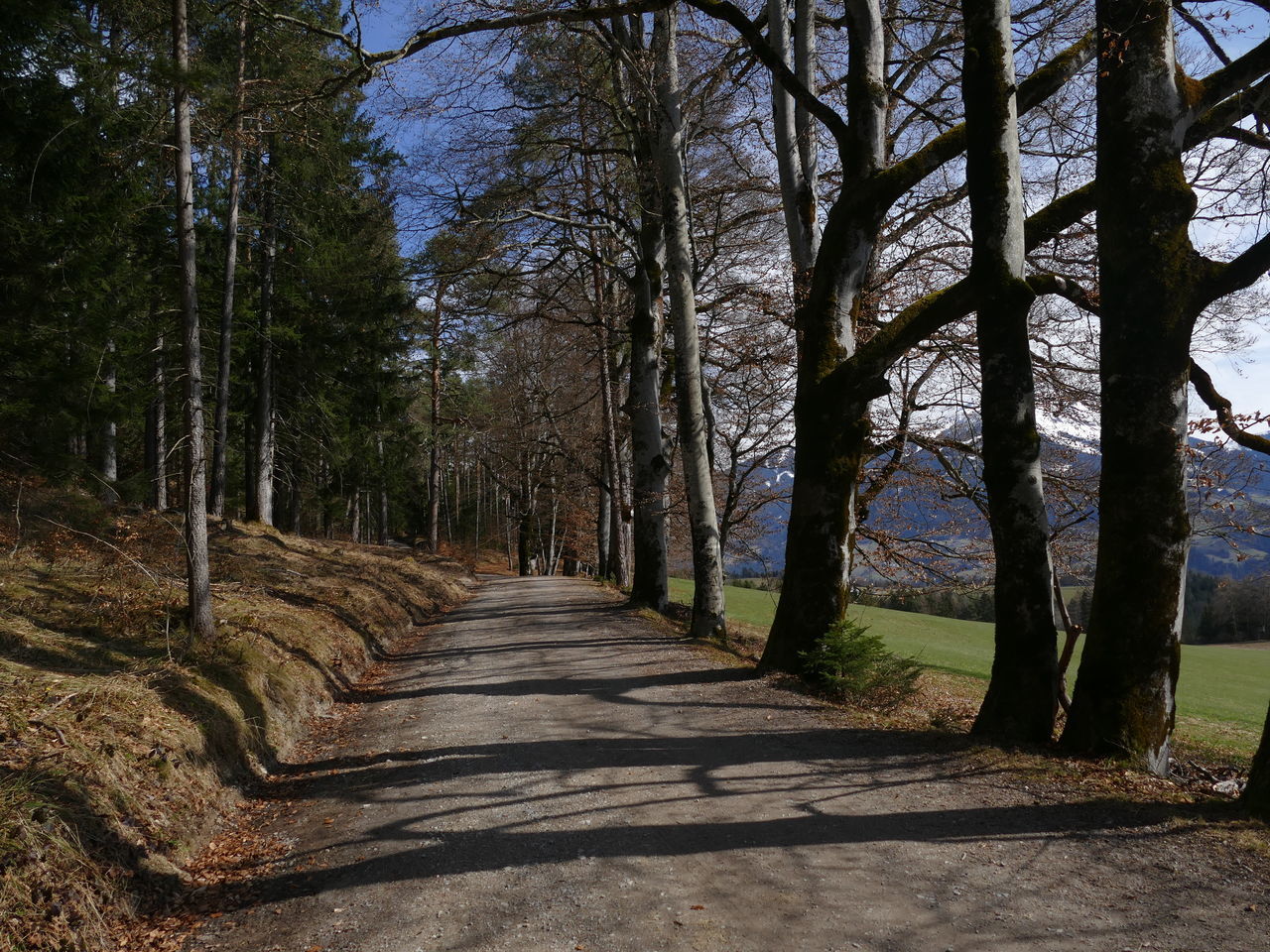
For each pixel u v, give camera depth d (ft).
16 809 13.42
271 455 81.35
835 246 31.50
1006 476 22.99
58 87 31.35
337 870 15.71
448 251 48.49
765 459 59.16
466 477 199.41
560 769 21.35
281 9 32.53
